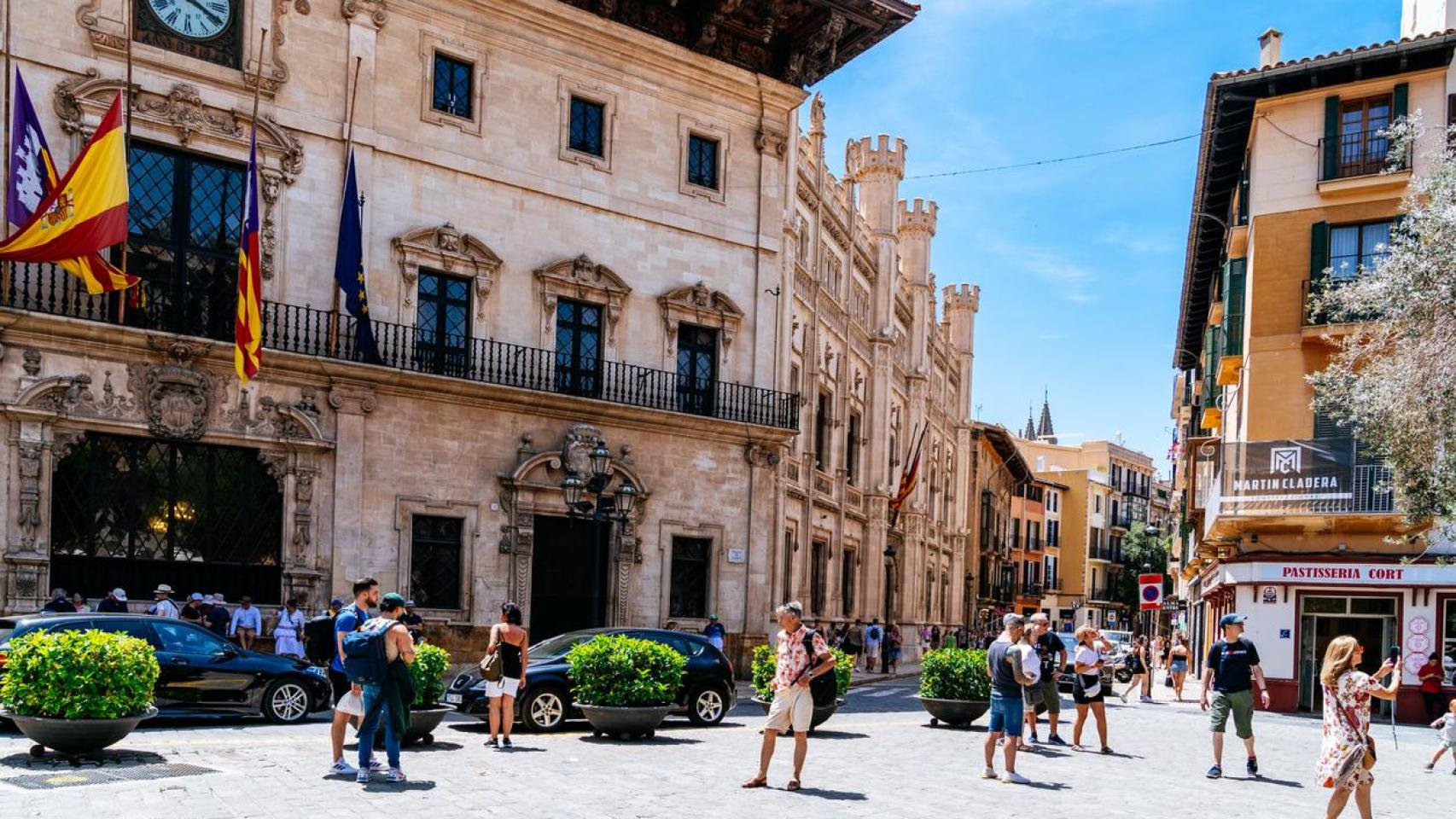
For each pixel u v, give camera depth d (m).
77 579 21.03
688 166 30.06
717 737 17.52
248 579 22.83
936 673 20.62
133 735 15.02
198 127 22.72
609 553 27.58
